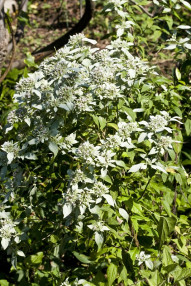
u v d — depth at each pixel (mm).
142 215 2473
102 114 2381
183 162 3293
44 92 2295
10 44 4547
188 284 2676
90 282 2367
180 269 2324
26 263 2650
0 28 3732
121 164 2221
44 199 2678
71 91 2258
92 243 2545
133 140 2320
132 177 2496
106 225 2289
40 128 2283
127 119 2543
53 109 2283
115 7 2893
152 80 2629
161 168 2186
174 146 2625
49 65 2459
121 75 2422
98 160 2188
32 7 9641
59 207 2529
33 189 2498
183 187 2635
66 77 2262
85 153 2141
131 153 2279
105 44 7145
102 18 8180
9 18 3898
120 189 2441
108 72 2381
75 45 2682
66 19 8445
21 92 2328
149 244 2482
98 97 2357
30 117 2328
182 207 3160
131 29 3154
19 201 2754
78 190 2162
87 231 2424
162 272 2395
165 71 5031
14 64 4648
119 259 2396
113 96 2303
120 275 2277
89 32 7848
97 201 2168
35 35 8453
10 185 2443
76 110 2291
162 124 2217
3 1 3705
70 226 2717
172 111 2729
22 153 2377
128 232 2334
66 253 3076
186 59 2969
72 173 2199
